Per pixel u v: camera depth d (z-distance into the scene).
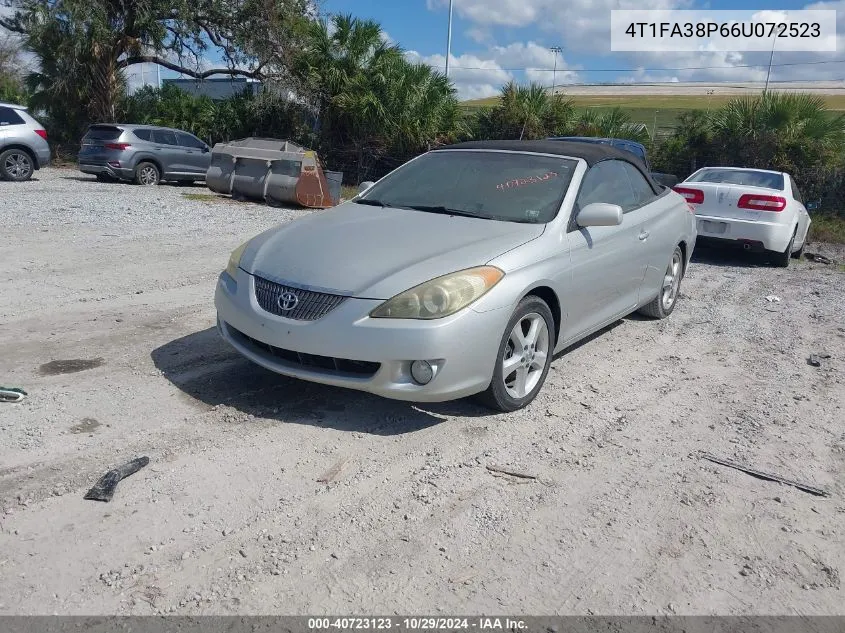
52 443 3.74
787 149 17.27
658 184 6.84
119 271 7.79
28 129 17.58
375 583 2.85
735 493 3.70
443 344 3.89
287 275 4.20
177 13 23.22
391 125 21.59
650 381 5.29
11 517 3.09
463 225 4.66
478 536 3.20
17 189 15.46
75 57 23.41
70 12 22.12
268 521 3.21
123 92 26.06
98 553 2.91
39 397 4.30
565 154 5.40
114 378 4.67
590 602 2.82
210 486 3.45
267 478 3.56
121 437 3.86
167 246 9.45
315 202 14.86
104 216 11.83
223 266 8.31
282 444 3.92
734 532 3.35
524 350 4.47
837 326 7.15
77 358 5.01
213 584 2.78
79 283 7.16
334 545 3.07
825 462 4.09
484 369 4.12
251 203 15.44
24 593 2.66
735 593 2.92
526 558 3.06
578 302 4.94
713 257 11.53
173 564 2.88
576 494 3.60
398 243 4.37
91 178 20.17
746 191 10.32
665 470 3.90
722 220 10.39
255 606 2.68
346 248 4.34
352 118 22.16
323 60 22.47
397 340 3.86
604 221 4.74
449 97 22.58
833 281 9.84
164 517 3.18
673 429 4.45
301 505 3.35
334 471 3.67
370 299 3.93
